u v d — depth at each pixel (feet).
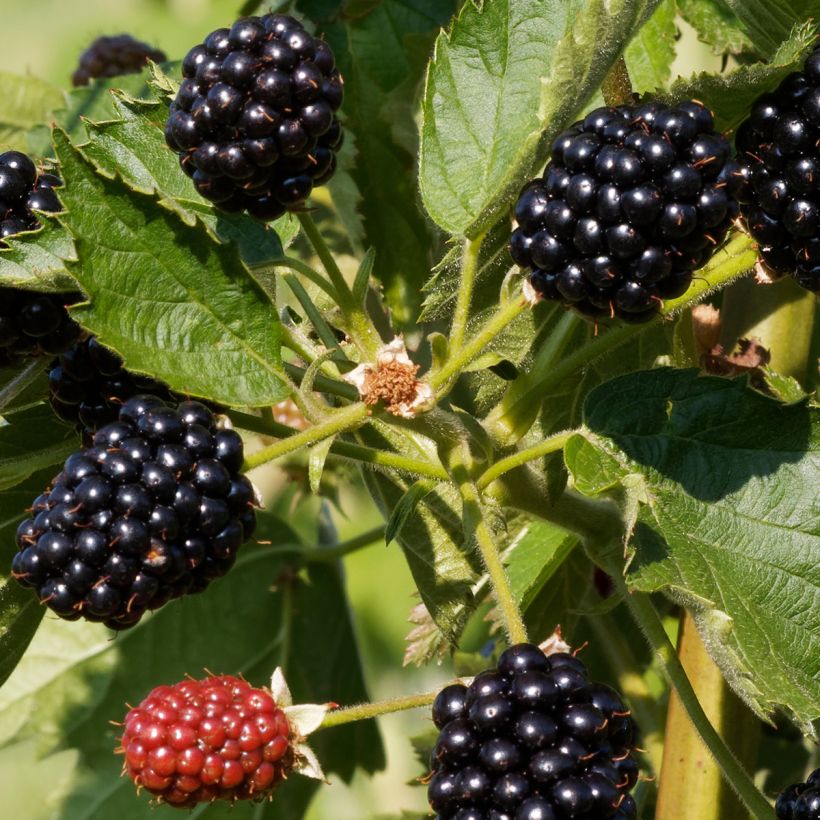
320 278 1.64
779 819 1.62
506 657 1.56
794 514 1.65
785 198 1.60
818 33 1.66
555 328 1.66
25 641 1.70
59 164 1.58
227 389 1.61
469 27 1.66
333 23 1.90
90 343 1.62
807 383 1.84
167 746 1.63
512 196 1.61
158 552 1.57
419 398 1.60
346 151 1.88
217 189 1.63
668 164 1.57
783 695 1.62
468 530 1.61
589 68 1.59
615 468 1.63
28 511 1.71
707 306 1.79
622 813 1.56
